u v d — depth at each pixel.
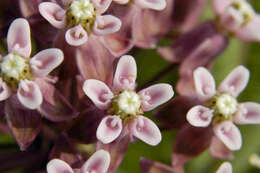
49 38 0.10
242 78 0.10
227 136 0.10
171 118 0.10
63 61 0.10
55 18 0.10
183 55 0.11
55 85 0.10
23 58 0.10
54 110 0.09
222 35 0.11
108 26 0.10
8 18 0.10
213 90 0.10
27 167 0.11
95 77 0.10
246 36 0.11
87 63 0.10
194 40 0.11
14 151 0.11
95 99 0.09
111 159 0.10
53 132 0.11
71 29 0.10
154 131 0.09
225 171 0.10
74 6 0.10
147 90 0.10
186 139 0.10
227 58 0.13
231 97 0.10
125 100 0.09
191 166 0.12
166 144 0.13
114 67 0.10
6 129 0.11
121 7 0.10
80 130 0.10
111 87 0.10
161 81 0.12
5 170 0.11
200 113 0.10
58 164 0.09
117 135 0.09
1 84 0.09
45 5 0.10
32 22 0.10
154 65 0.13
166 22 0.11
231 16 0.11
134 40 0.10
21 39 0.10
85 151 0.10
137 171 0.13
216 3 0.11
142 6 0.10
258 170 0.13
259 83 0.13
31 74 0.09
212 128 0.10
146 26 0.11
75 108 0.10
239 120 0.10
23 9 0.10
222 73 0.13
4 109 0.10
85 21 0.10
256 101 0.13
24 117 0.10
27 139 0.09
